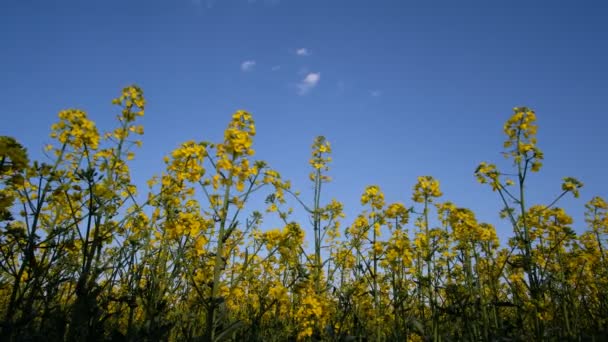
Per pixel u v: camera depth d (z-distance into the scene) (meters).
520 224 0.82
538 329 0.61
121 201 0.60
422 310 0.78
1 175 0.40
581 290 0.82
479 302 0.74
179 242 0.56
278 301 0.72
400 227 0.85
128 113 0.71
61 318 0.44
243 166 0.55
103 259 0.65
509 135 0.72
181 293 0.68
